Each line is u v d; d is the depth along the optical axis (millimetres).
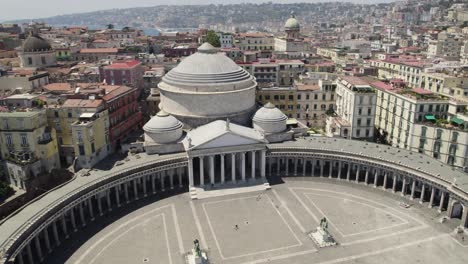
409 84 167250
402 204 97438
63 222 83438
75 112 102750
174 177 109375
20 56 173375
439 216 92000
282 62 178125
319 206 96688
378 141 138250
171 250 79188
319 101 146375
